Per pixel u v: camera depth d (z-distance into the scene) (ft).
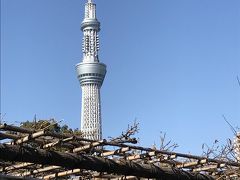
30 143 27.40
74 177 34.53
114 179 34.24
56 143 26.45
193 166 32.35
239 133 33.50
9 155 26.07
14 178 27.68
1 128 24.80
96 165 29.04
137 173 30.76
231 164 32.89
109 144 27.66
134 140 28.43
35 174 32.68
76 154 28.45
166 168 31.99
